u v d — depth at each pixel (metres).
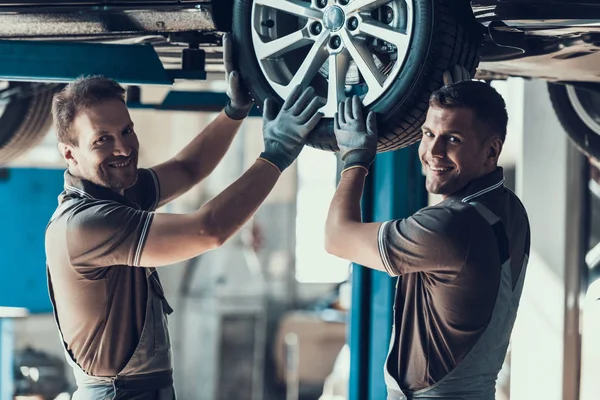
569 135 4.71
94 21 3.60
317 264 14.08
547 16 3.15
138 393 3.02
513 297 2.79
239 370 13.11
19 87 4.97
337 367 10.55
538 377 5.59
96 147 3.02
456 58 2.98
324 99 3.17
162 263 2.96
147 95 11.05
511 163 7.26
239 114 3.48
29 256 6.09
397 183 4.54
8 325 6.78
